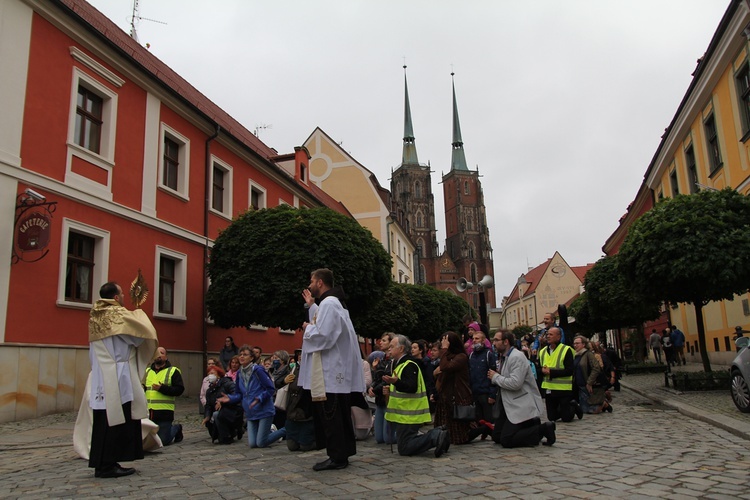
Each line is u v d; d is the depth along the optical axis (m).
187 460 7.23
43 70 13.45
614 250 47.81
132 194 16.48
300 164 32.84
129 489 5.29
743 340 10.54
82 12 18.41
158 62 24.08
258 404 8.52
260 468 6.40
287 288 16.02
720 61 18.19
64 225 13.71
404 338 7.45
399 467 6.25
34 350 12.44
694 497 4.64
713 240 13.05
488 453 7.23
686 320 28.08
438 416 8.80
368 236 18.56
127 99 16.53
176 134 19.02
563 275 87.31
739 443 7.46
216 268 17.56
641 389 16.77
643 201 35.56
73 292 14.17
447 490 5.01
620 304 25.05
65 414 12.73
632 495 4.72
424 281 110.38
